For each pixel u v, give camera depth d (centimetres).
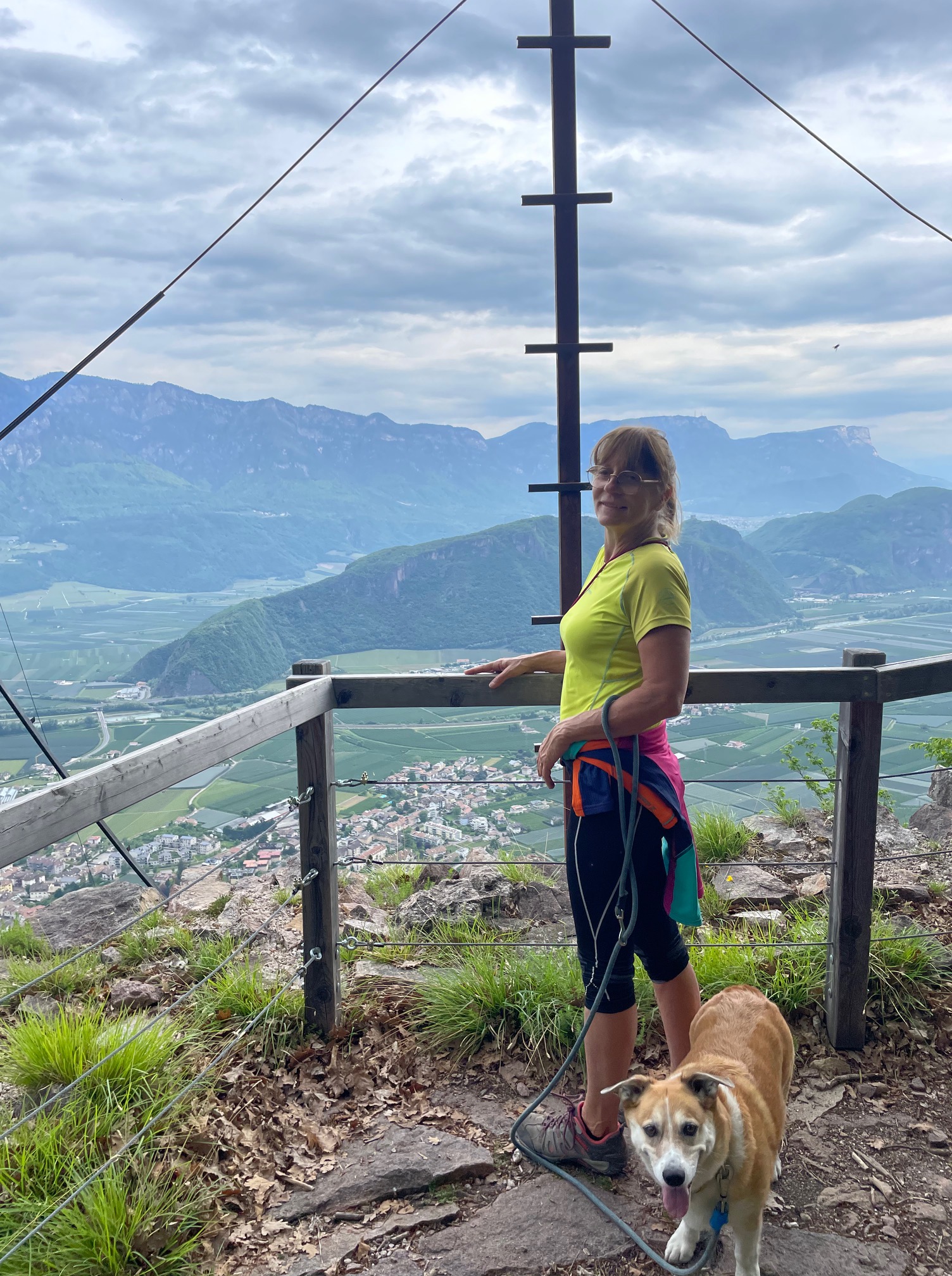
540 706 256
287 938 355
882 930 309
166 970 342
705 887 397
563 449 396
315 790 259
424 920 372
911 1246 190
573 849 207
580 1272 184
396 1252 190
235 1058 258
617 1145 213
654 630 187
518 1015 269
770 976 290
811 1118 234
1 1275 177
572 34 391
